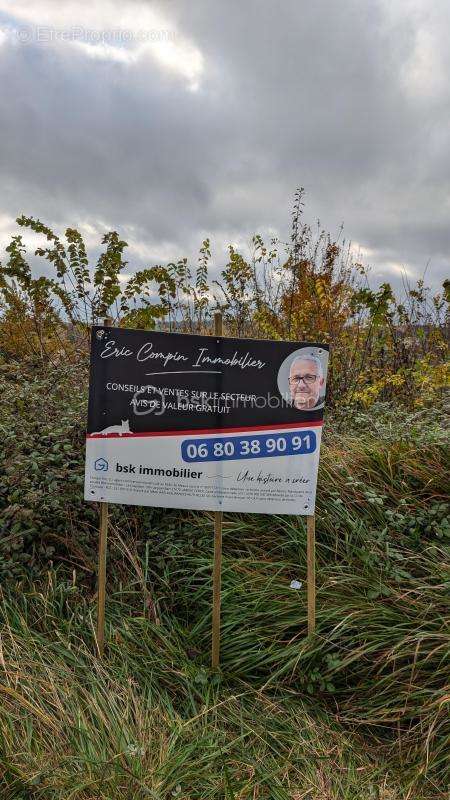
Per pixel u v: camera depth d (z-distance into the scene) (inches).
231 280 263.0
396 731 99.0
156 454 109.4
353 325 241.9
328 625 110.1
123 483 110.3
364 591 116.3
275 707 100.8
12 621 108.6
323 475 145.6
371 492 133.0
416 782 89.0
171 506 110.5
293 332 235.5
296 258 264.8
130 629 112.9
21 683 92.0
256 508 109.5
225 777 81.4
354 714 101.1
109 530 132.5
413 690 100.6
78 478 131.0
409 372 220.4
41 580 120.5
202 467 109.5
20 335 263.7
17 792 75.3
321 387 106.8
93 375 108.4
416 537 126.4
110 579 125.9
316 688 105.2
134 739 86.5
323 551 127.8
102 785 76.9
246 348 107.1
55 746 83.4
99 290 232.2
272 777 84.8
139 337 107.5
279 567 124.0
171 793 78.7
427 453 151.5
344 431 185.5
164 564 126.3
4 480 129.1
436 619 107.3
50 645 104.1
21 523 123.9
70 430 147.4
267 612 112.7
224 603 116.7
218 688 103.3
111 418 109.2
